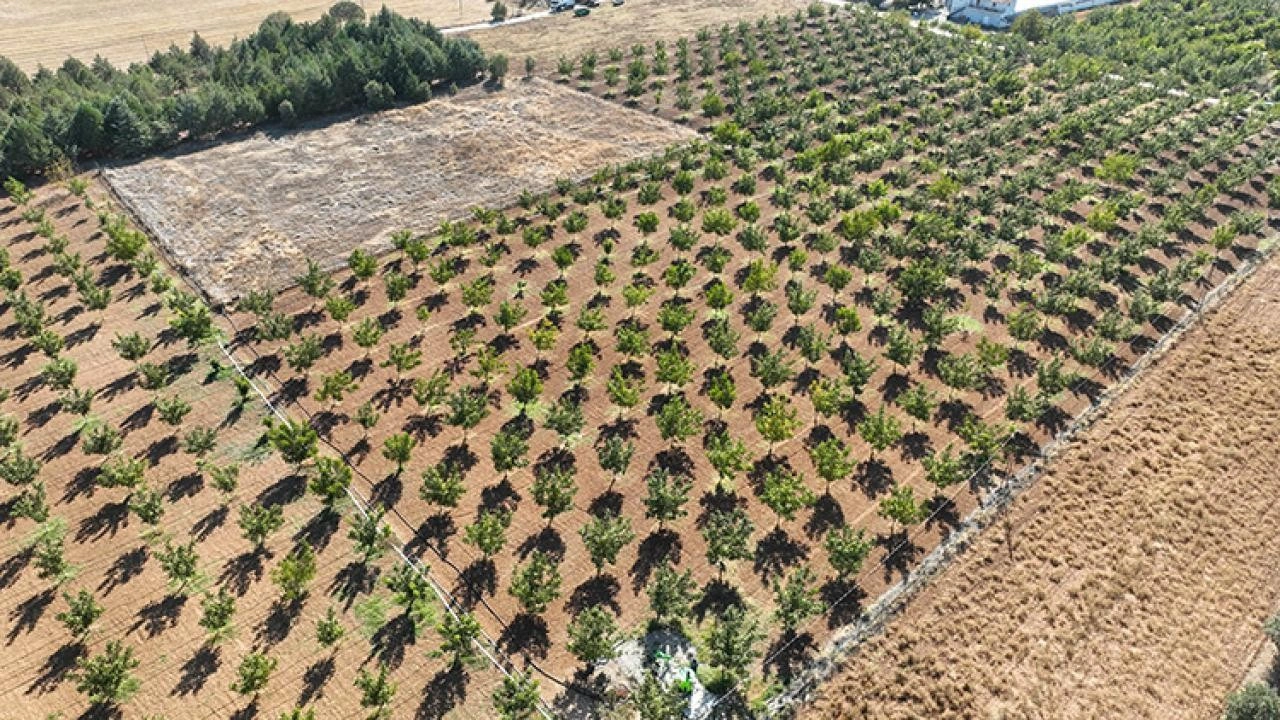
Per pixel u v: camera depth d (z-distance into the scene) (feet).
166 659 151.23
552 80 413.39
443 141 345.10
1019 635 158.61
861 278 263.08
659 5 544.21
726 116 374.22
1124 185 315.58
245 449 196.65
